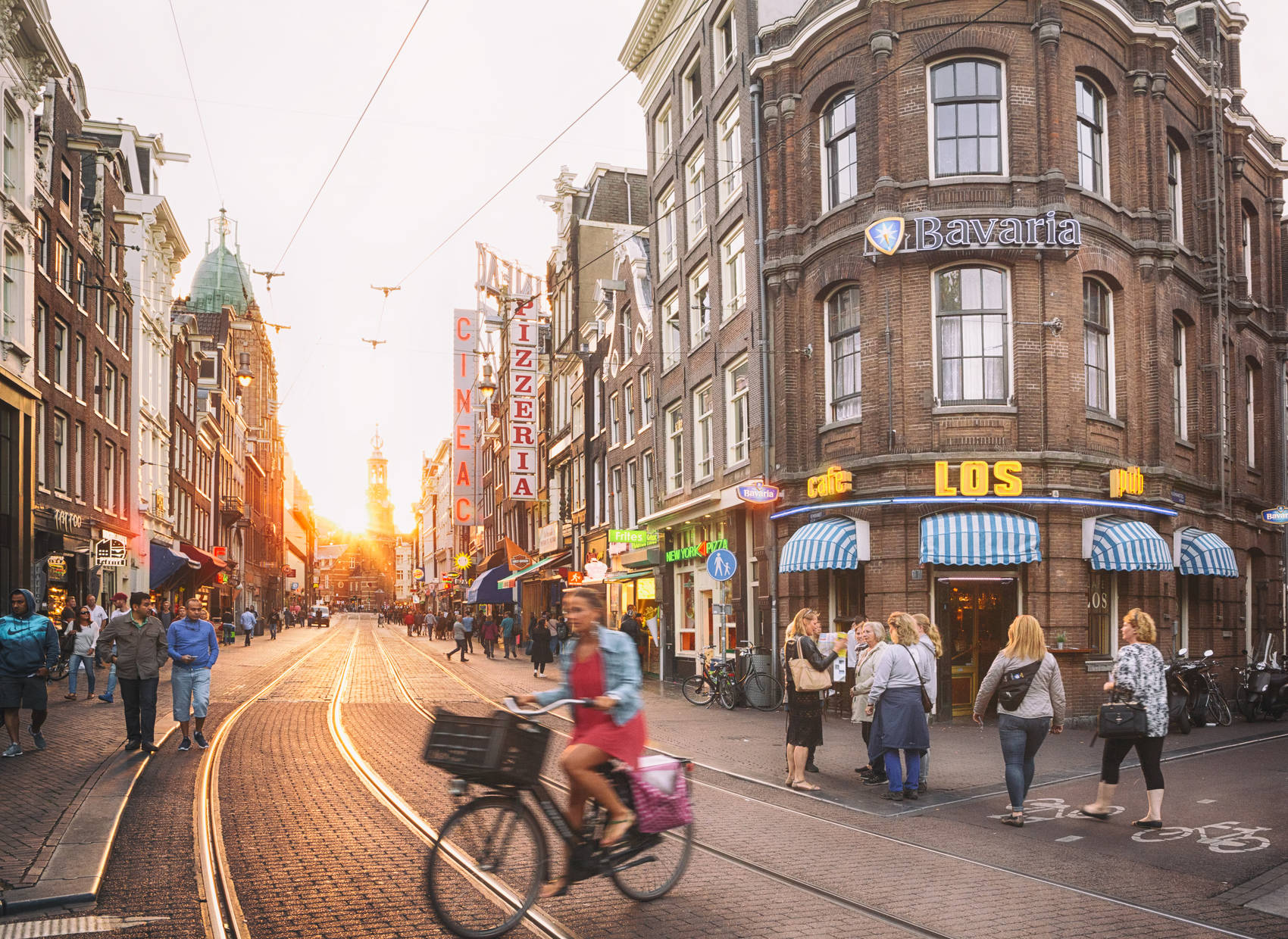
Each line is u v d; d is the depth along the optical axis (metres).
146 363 38.59
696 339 25.12
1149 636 8.92
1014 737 8.88
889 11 17.50
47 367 26.62
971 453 16.69
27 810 8.45
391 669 28.33
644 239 32.81
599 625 6.22
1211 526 20.84
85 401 30.06
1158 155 18.88
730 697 18.62
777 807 9.58
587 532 36.25
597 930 5.81
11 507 23.73
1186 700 15.64
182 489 46.34
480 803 5.86
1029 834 8.45
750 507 21.41
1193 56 20.31
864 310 17.70
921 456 16.73
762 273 20.14
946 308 17.23
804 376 19.30
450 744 5.83
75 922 5.82
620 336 32.44
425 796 9.51
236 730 14.21
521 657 37.09
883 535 17.02
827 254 18.56
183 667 12.34
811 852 7.75
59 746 12.23
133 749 11.89
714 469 23.56
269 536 87.94
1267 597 23.95
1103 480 17.28
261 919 5.89
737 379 22.62
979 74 17.38
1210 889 6.82
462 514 64.44
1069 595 16.61
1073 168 17.36
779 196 19.78
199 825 8.27
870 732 11.20
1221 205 21.03
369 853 7.38
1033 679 8.89
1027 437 16.81
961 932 5.82
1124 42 18.53
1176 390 20.52
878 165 17.41
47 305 26.62
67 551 27.47
